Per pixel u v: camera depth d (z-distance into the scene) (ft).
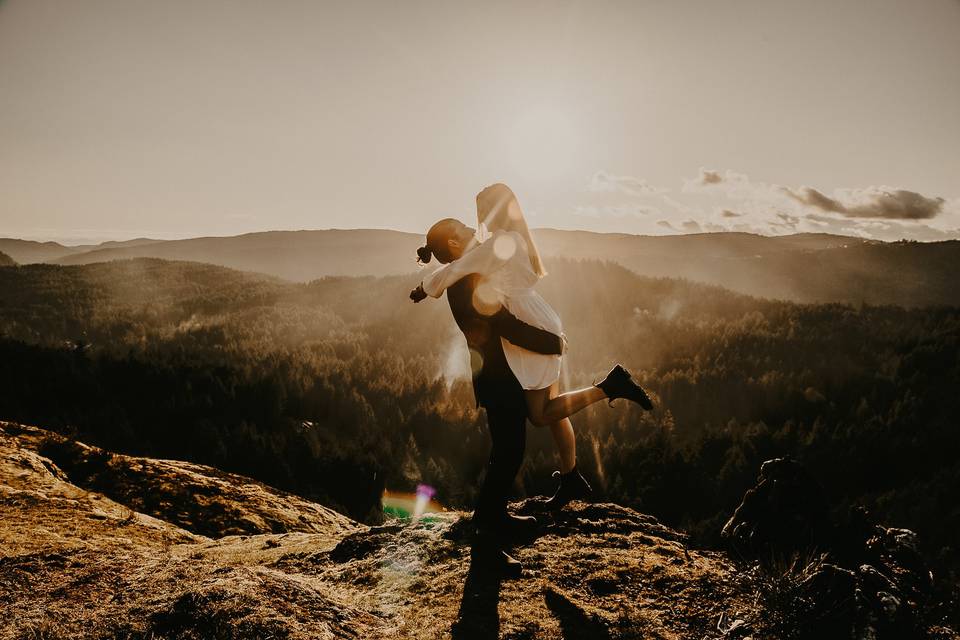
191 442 181.37
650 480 169.58
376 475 179.93
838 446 195.31
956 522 138.92
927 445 191.83
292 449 187.01
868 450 191.31
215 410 204.33
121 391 203.92
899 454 188.85
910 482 169.99
